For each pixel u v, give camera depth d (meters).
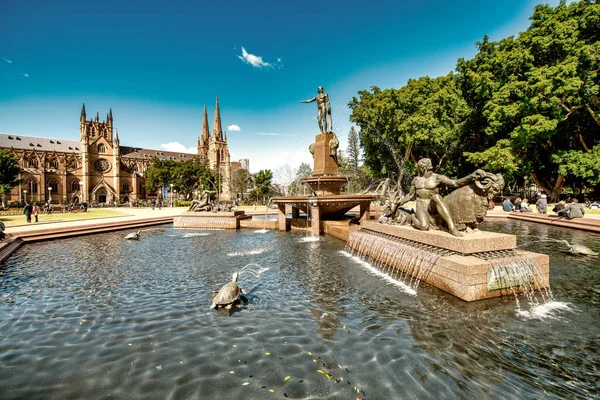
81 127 88.56
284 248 11.48
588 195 32.12
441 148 33.09
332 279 7.41
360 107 38.44
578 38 23.47
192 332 4.68
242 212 20.47
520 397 3.18
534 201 38.22
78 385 3.43
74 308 5.72
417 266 7.06
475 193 6.50
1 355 4.06
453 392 3.27
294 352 4.08
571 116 25.86
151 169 76.62
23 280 7.61
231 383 3.43
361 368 3.71
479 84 27.62
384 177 40.00
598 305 5.52
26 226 17.98
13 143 86.00
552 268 7.99
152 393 3.28
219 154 117.06
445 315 5.15
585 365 3.73
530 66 23.75
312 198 14.39
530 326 4.74
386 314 5.27
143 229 18.42
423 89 33.59
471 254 6.12
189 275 7.94
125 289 6.82
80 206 45.25
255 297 6.21
